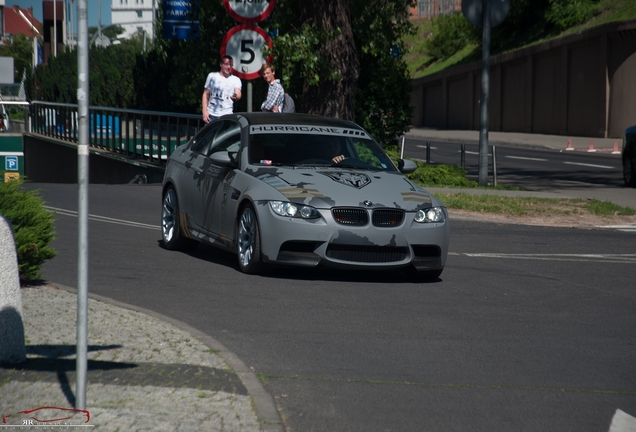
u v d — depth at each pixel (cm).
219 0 2619
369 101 2888
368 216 1208
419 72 10706
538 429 679
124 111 3025
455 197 2272
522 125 7812
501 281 1298
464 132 8206
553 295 1206
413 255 1228
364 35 2692
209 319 993
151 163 2752
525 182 3077
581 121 6769
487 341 945
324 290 1178
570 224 2000
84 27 597
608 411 729
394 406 722
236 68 1869
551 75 7250
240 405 679
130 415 641
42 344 818
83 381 636
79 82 603
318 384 773
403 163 1424
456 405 730
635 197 2503
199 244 1548
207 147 1462
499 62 8131
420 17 11581
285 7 2530
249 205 1249
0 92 6375
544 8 8238
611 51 6347
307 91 2481
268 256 1213
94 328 881
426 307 1102
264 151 1343
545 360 879
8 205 1093
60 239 1486
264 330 955
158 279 1205
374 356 870
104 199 2083
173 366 766
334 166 1341
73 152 3522
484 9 2677
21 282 1103
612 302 1172
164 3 2977
